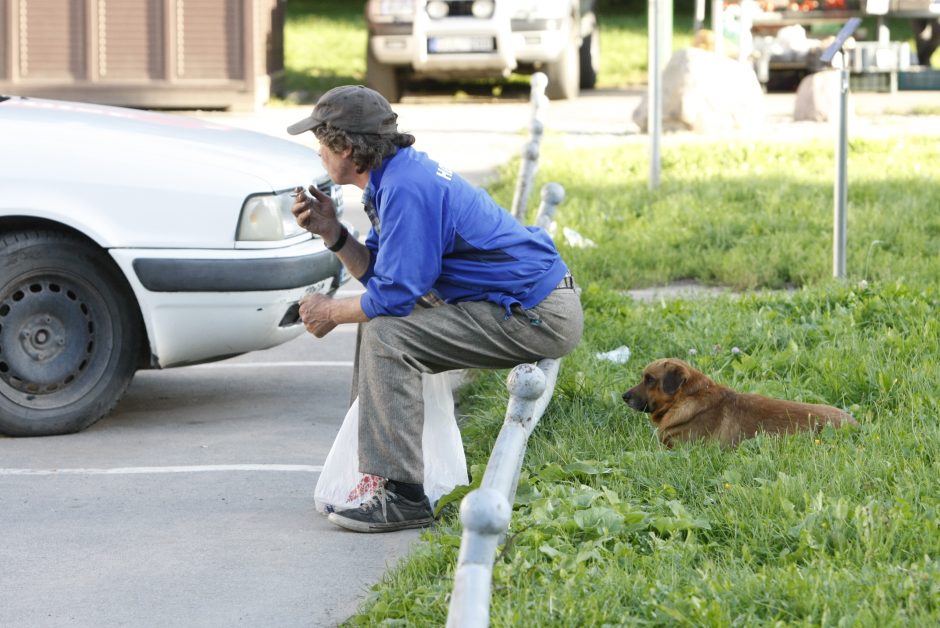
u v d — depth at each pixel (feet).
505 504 21.35
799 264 65.36
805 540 28.76
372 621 27.48
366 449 34.17
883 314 51.21
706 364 46.32
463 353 34.76
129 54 142.31
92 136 43.55
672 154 103.81
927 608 25.70
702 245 72.49
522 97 161.27
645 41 232.73
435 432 35.70
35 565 32.30
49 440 43.70
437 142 118.11
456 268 34.73
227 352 44.75
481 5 143.23
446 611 26.89
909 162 97.96
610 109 148.46
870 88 157.07
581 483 35.35
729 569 27.99
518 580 27.22
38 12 140.67
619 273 65.92
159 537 34.35
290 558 32.78
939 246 67.82
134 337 44.57
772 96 159.53
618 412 41.39
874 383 42.09
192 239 43.14
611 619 25.68
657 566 28.12
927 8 158.81
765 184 88.79
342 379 52.80
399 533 34.63
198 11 142.10
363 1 287.89
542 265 35.27
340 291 69.21
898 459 34.17
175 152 43.73
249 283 43.34
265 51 152.76
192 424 45.96
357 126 33.30
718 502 32.45
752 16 158.92
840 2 157.38
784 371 45.70
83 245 43.42
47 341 43.62
